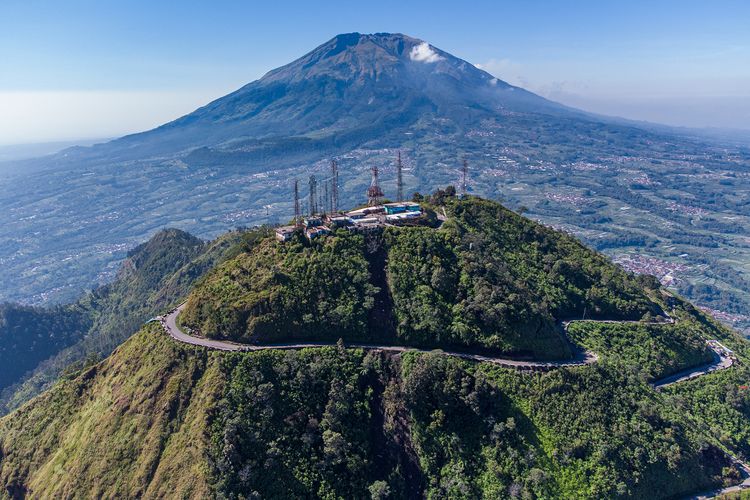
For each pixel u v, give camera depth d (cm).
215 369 13638
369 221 19062
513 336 15362
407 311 15900
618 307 19325
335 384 13850
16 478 13800
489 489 12469
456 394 13875
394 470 12962
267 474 11981
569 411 13762
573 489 12431
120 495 11881
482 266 17200
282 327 15212
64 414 14838
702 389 16825
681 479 13262
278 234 18050
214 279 16900
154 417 13025
